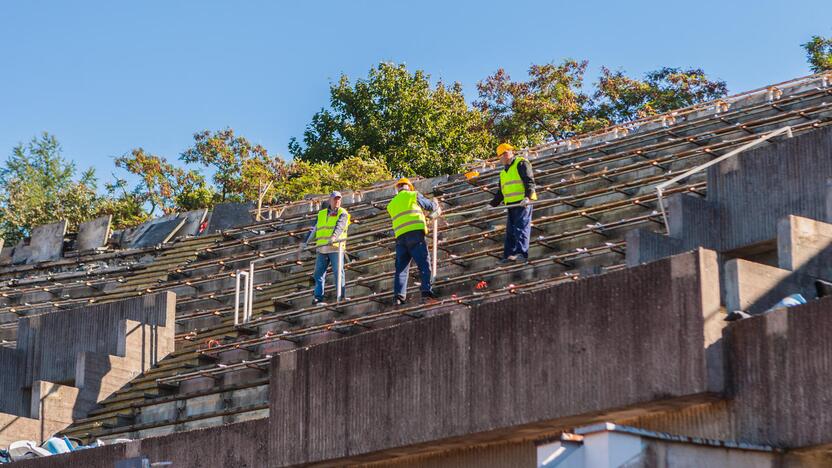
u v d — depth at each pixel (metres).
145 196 49.19
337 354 15.51
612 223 19.67
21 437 21.69
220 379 21.56
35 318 25.53
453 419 14.12
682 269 12.40
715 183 18.12
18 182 50.72
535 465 13.94
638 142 25.92
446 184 29.00
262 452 16.08
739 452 11.69
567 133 46.72
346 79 49.94
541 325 13.53
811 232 14.52
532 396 13.45
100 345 24.50
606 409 12.77
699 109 27.06
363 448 14.95
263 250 29.67
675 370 12.26
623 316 12.80
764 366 11.98
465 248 22.70
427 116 48.38
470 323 14.20
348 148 48.91
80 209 49.91
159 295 24.19
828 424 11.35
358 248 25.20
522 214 18.89
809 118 22.19
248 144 49.41
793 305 12.25
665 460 11.38
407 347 14.77
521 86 48.00
